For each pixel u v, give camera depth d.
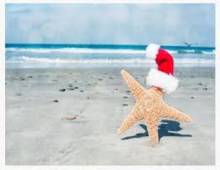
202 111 1.05
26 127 0.91
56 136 0.85
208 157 0.75
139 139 0.83
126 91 1.29
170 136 0.85
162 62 0.81
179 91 1.29
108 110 1.05
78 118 0.98
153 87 0.81
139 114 0.79
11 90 1.29
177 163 0.73
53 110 1.05
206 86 1.38
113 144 0.80
